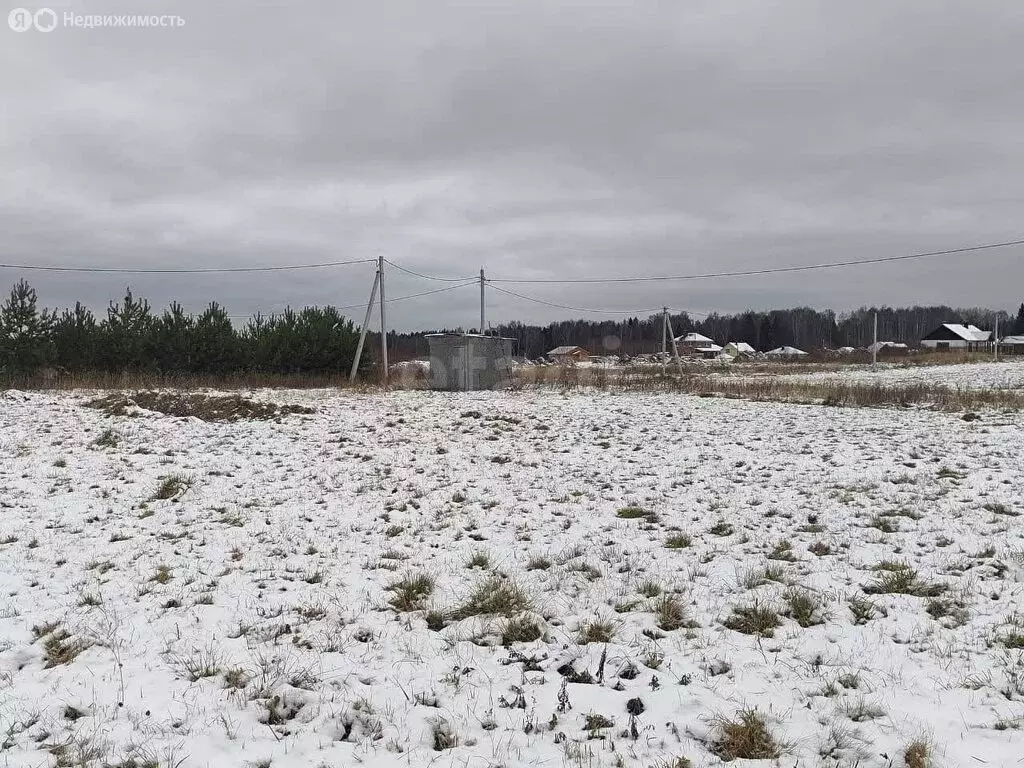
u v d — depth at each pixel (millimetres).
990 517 8344
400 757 4016
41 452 13211
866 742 4023
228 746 4121
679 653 5250
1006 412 19219
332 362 32312
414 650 5387
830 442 14258
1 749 4078
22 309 27172
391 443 14781
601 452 13789
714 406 21516
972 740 3975
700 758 3963
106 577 7000
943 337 96938
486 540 8203
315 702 4625
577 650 5316
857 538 7832
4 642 5531
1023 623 5438
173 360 29844
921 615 5730
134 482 11125
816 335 138750
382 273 31797
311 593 6574
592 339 123375
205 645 5484
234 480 11391
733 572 6887
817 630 5547
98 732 4242
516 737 4199
